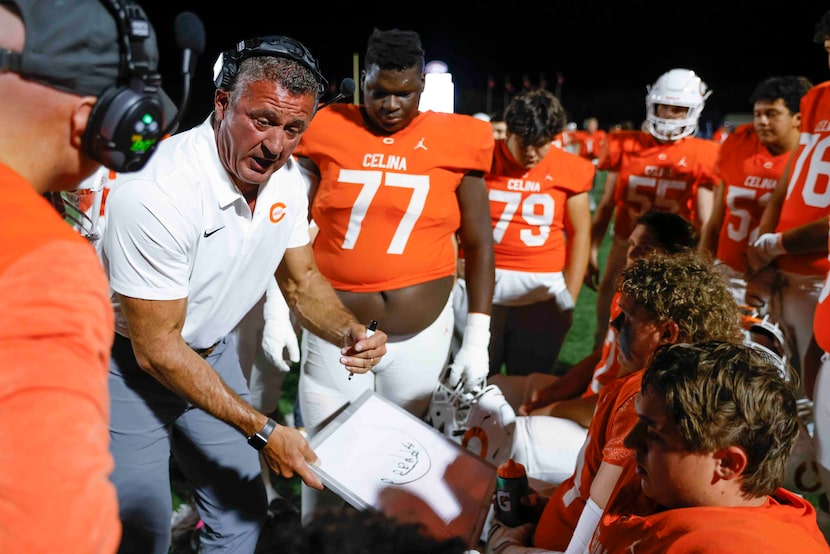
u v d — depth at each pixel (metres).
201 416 1.85
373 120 2.32
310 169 2.42
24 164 0.79
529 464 2.32
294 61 1.46
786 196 3.03
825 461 2.17
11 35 0.73
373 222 2.29
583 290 6.10
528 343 3.46
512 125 3.14
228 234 1.60
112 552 0.74
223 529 1.96
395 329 2.37
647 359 1.49
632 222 4.14
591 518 1.40
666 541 1.08
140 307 1.50
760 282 3.26
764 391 1.04
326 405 2.40
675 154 4.07
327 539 1.72
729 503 1.09
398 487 1.75
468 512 1.74
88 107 0.79
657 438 1.10
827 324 2.17
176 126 0.91
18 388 0.65
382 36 2.21
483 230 2.46
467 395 2.41
